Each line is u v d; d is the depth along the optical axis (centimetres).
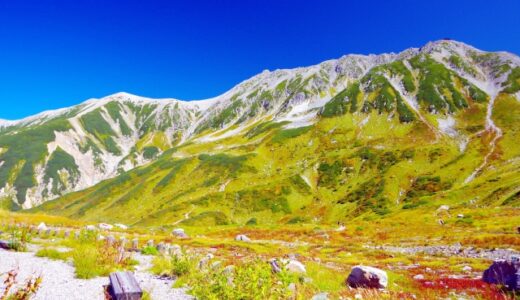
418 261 3503
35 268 1720
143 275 1762
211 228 8638
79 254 1856
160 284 1565
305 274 1828
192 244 4516
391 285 1912
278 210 19338
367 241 6078
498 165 17725
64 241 2623
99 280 1520
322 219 17388
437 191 16500
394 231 6906
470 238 4819
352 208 17438
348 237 6675
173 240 4750
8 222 3728
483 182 13050
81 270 1602
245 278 1075
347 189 19962
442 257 3853
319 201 19625
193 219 18588
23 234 2458
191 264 1764
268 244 5253
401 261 3522
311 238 6612
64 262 1920
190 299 1335
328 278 1883
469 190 12650
